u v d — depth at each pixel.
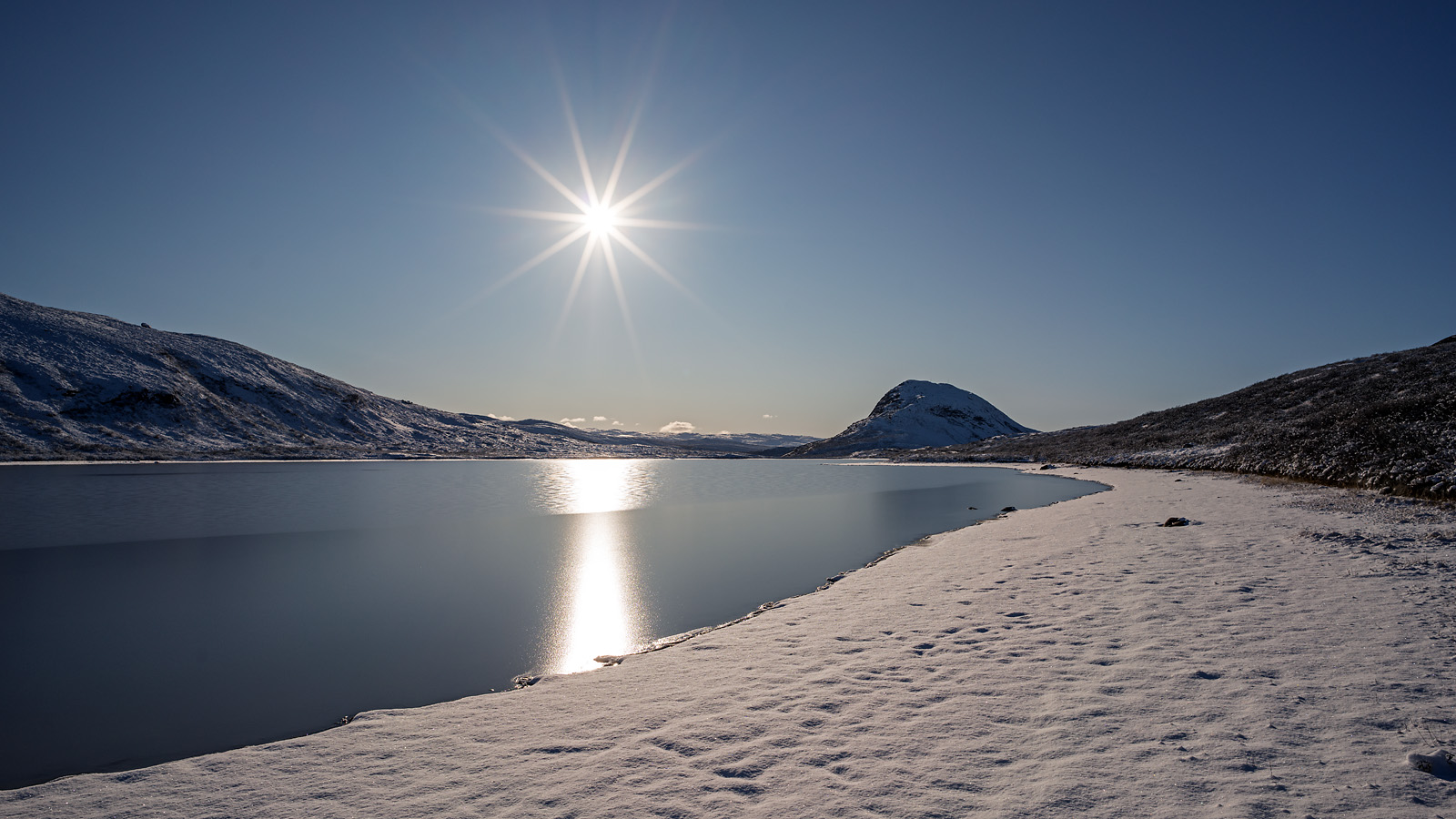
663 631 9.62
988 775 4.19
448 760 4.89
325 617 10.57
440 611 10.94
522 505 29.70
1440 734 4.36
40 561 15.48
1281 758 4.20
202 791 4.55
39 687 7.61
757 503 30.11
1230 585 8.95
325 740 5.41
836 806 3.87
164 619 10.51
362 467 72.94
